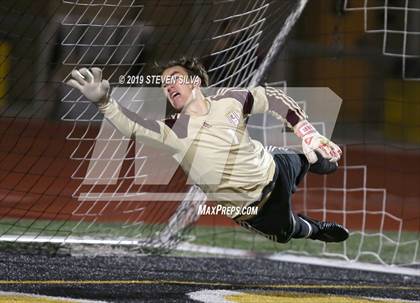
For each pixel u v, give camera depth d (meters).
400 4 36.31
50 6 30.28
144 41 25.22
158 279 16.91
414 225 27.20
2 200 25.14
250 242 23.12
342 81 36.22
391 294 16.64
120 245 19.98
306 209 28.14
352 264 20.86
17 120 34.28
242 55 20.42
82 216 22.25
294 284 17.47
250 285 16.98
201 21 24.50
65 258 18.75
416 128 40.41
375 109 39.19
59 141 31.81
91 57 28.48
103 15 28.28
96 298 14.29
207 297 15.03
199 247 21.88
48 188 26.25
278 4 20.58
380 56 37.06
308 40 30.77
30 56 32.50
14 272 16.48
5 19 32.12
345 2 26.03
